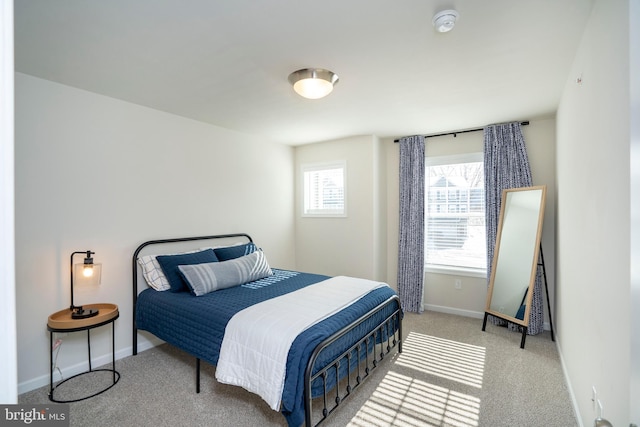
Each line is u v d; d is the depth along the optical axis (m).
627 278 1.16
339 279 3.14
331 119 3.45
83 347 2.59
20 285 2.28
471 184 3.97
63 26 1.69
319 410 2.06
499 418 1.99
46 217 2.40
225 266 2.94
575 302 2.13
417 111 3.17
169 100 2.85
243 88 2.57
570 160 2.31
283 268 4.64
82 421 1.97
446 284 4.12
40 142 2.37
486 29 1.73
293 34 1.78
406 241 4.25
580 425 1.88
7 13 0.53
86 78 2.37
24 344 2.29
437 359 2.80
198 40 1.84
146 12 1.57
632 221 0.81
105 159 2.73
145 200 3.01
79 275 2.44
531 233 3.29
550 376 2.50
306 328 1.89
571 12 1.59
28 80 2.31
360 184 4.26
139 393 2.27
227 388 2.33
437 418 1.99
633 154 0.81
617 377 1.26
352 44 1.89
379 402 2.16
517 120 3.50
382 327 2.61
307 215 4.75
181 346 2.36
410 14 1.60
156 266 2.91
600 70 1.47
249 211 4.11
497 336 3.32
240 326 2.00
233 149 3.90
